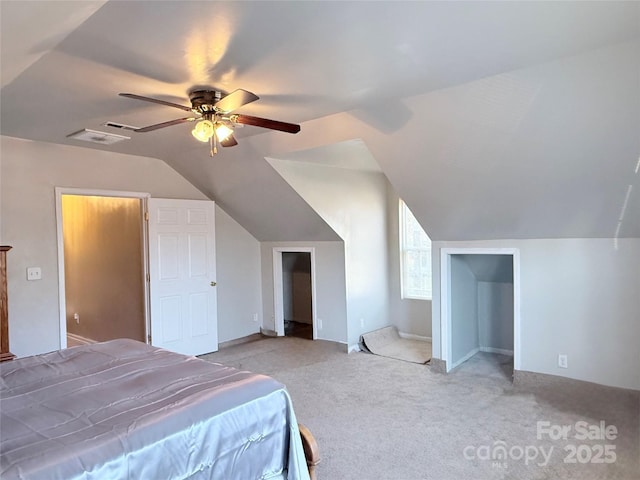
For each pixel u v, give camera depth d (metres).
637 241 3.62
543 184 3.46
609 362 3.77
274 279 6.47
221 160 4.93
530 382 4.18
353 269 5.75
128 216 5.52
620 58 2.43
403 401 3.93
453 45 2.34
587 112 2.78
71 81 2.74
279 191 5.14
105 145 4.54
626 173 3.07
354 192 5.79
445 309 4.71
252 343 6.17
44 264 4.36
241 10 1.91
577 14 2.04
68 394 2.13
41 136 4.14
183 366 2.54
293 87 2.93
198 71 2.61
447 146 3.48
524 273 4.19
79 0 1.61
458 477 2.70
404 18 2.03
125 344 3.05
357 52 2.39
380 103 3.31
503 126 3.11
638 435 3.18
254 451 2.08
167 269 5.29
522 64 2.61
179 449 1.81
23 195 4.24
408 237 6.22
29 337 4.25
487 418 3.53
